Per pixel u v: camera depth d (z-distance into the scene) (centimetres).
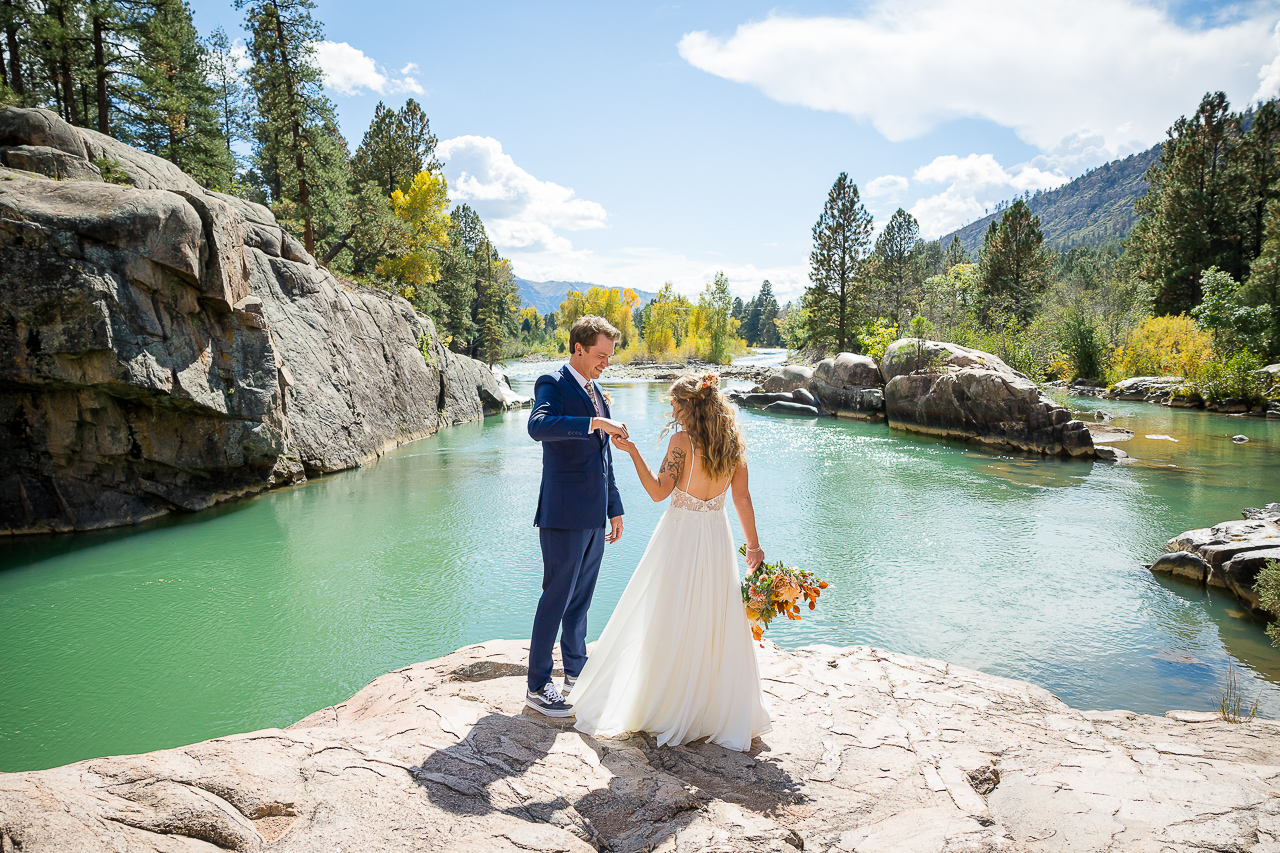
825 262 4741
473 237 6562
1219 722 384
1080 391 3338
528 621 725
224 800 199
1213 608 757
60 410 983
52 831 163
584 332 338
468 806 221
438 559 925
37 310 909
